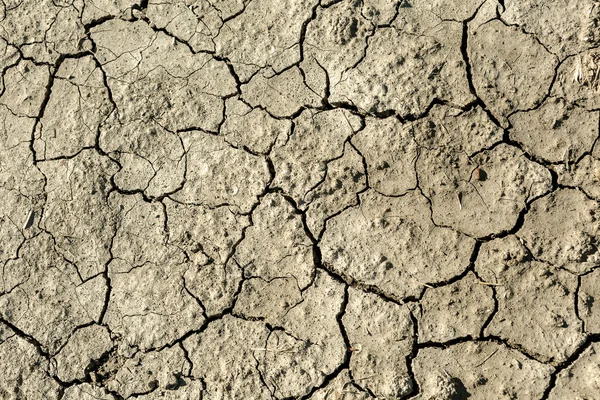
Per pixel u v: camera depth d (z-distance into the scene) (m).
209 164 3.21
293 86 3.21
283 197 3.11
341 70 3.17
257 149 3.18
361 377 2.88
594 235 2.83
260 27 3.29
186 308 3.08
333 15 3.22
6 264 3.29
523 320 2.82
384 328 2.91
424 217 2.99
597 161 2.89
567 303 2.79
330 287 2.99
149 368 3.05
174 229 3.18
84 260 3.23
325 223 3.05
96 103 3.37
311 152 3.13
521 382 2.76
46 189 3.34
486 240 2.92
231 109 3.25
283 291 3.03
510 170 2.96
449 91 3.06
